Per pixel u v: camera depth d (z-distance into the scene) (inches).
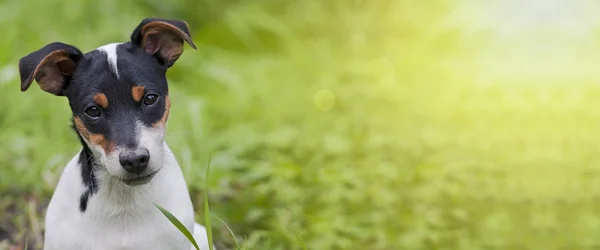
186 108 299.1
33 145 278.4
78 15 365.7
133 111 162.6
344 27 444.8
